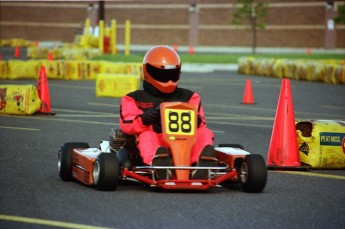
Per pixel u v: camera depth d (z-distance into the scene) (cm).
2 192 2808
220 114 6150
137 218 2408
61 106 6359
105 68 9812
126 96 3002
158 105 3009
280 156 3581
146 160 2808
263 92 8419
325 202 2797
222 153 3019
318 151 3600
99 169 2830
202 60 13675
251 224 2378
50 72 9619
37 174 3253
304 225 2392
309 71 10312
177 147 2788
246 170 2894
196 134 2839
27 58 14375
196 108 2872
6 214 2427
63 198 2709
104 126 5125
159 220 2389
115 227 2280
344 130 3647
